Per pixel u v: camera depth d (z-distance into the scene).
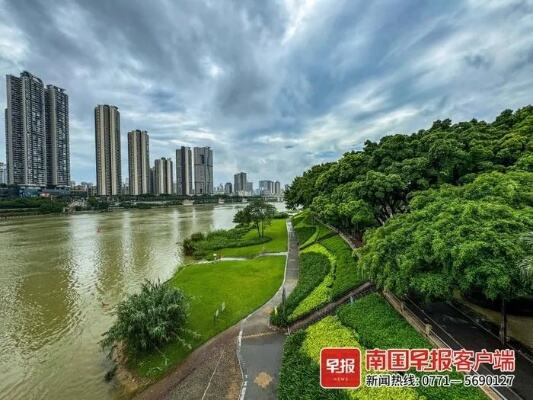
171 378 15.92
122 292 30.64
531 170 21.61
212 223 90.12
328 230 44.78
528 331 15.27
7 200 120.00
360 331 16.12
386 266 16.50
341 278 23.91
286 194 84.38
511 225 13.67
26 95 145.38
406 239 16.80
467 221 14.60
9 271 38.25
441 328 15.70
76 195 172.00
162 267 40.06
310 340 16.70
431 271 14.86
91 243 56.81
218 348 18.00
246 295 25.66
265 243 49.12
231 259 39.84
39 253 48.47
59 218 108.50
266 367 15.87
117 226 83.00
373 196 29.06
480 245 12.56
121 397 15.26
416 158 30.17
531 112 32.69
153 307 18.05
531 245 12.25
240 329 19.97
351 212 28.14
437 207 17.81
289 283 28.12
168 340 18.20
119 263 42.09
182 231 72.50
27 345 20.69
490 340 14.62
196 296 25.47
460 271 13.06
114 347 18.56
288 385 13.68
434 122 40.44
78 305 27.44
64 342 21.00
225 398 13.98
